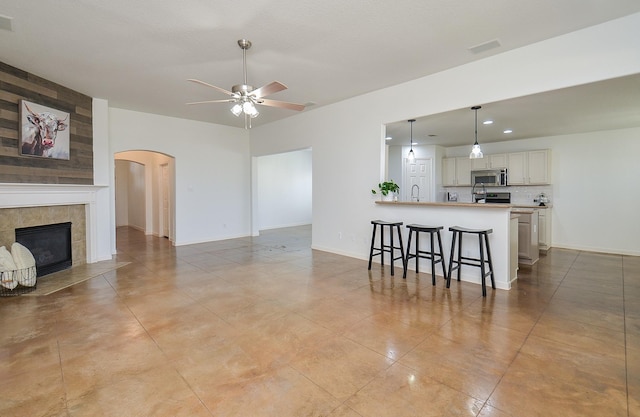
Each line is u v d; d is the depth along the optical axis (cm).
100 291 362
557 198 655
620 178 589
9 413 166
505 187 729
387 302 327
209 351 230
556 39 315
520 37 316
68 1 252
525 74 335
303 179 1071
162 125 631
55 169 433
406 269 428
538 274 438
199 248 627
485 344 239
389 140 745
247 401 177
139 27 293
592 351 228
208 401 176
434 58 364
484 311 303
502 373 202
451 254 376
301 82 444
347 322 279
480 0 254
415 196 816
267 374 202
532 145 686
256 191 794
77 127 471
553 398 178
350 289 370
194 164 682
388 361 217
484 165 737
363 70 399
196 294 352
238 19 281
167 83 439
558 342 242
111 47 333
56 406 172
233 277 420
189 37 313
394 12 271
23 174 389
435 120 535
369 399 178
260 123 711
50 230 431
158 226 808
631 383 191
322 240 594
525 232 494
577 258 545
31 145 394
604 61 290
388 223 439
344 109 536
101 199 516
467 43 328
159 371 205
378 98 480
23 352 227
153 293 355
